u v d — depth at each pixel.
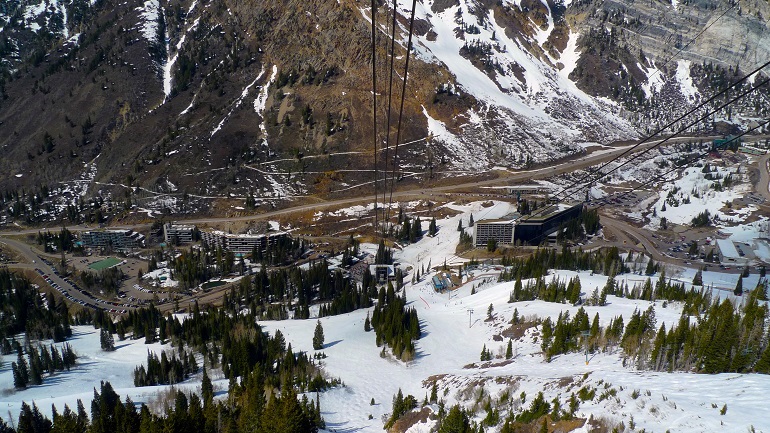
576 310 124.44
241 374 117.94
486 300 159.12
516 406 73.75
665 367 80.12
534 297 146.75
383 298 175.50
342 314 172.62
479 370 103.88
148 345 155.88
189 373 129.75
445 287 190.50
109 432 83.56
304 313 171.62
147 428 77.50
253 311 173.12
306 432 78.25
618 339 98.50
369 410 97.81
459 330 139.12
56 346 158.12
